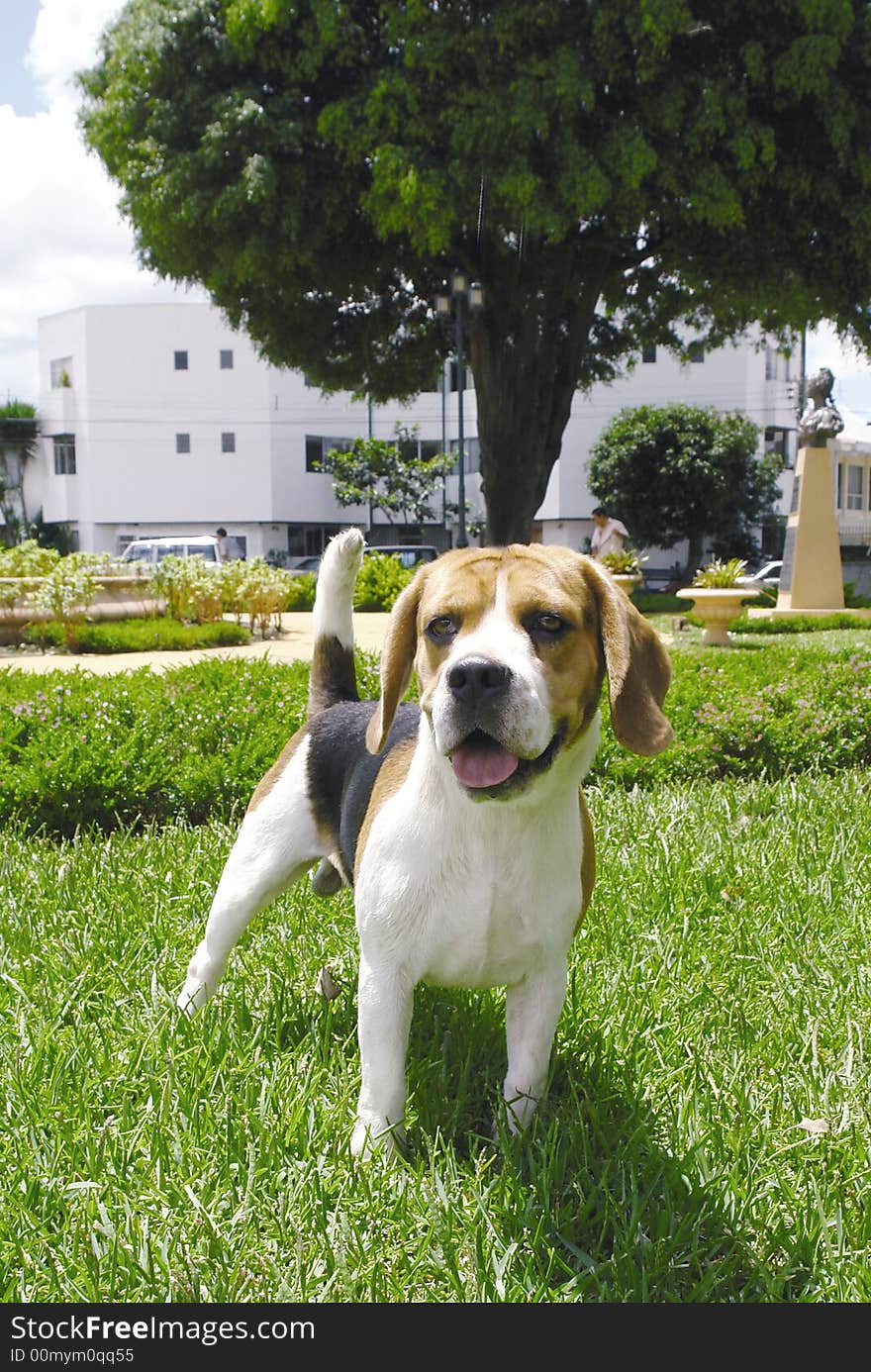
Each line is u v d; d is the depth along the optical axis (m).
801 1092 2.87
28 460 52.16
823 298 20.09
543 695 2.29
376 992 2.54
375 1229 2.32
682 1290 2.24
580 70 17.22
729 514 37.88
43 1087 2.77
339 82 18.94
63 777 5.25
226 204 18.05
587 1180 2.47
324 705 3.44
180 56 18.86
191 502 49.69
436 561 2.70
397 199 17.62
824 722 6.71
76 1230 2.26
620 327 27.58
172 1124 2.62
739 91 17.72
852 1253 2.29
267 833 3.20
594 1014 3.27
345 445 50.66
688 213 18.70
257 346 30.42
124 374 49.16
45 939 3.72
